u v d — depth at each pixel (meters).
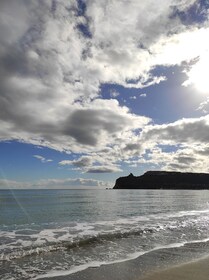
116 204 52.50
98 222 26.05
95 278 10.53
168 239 18.20
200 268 11.80
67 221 26.92
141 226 23.45
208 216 32.94
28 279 10.39
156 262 12.71
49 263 12.43
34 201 60.59
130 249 15.20
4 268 11.64
